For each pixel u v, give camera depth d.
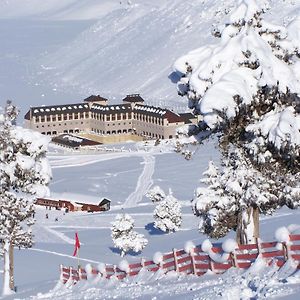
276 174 42.06
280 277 34.25
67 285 56.06
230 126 41.66
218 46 41.28
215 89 39.09
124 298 41.12
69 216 199.12
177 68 42.16
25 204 70.12
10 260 70.50
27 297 55.09
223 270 40.62
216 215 44.41
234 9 41.69
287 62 41.78
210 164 45.91
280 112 39.72
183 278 42.59
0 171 68.25
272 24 41.38
